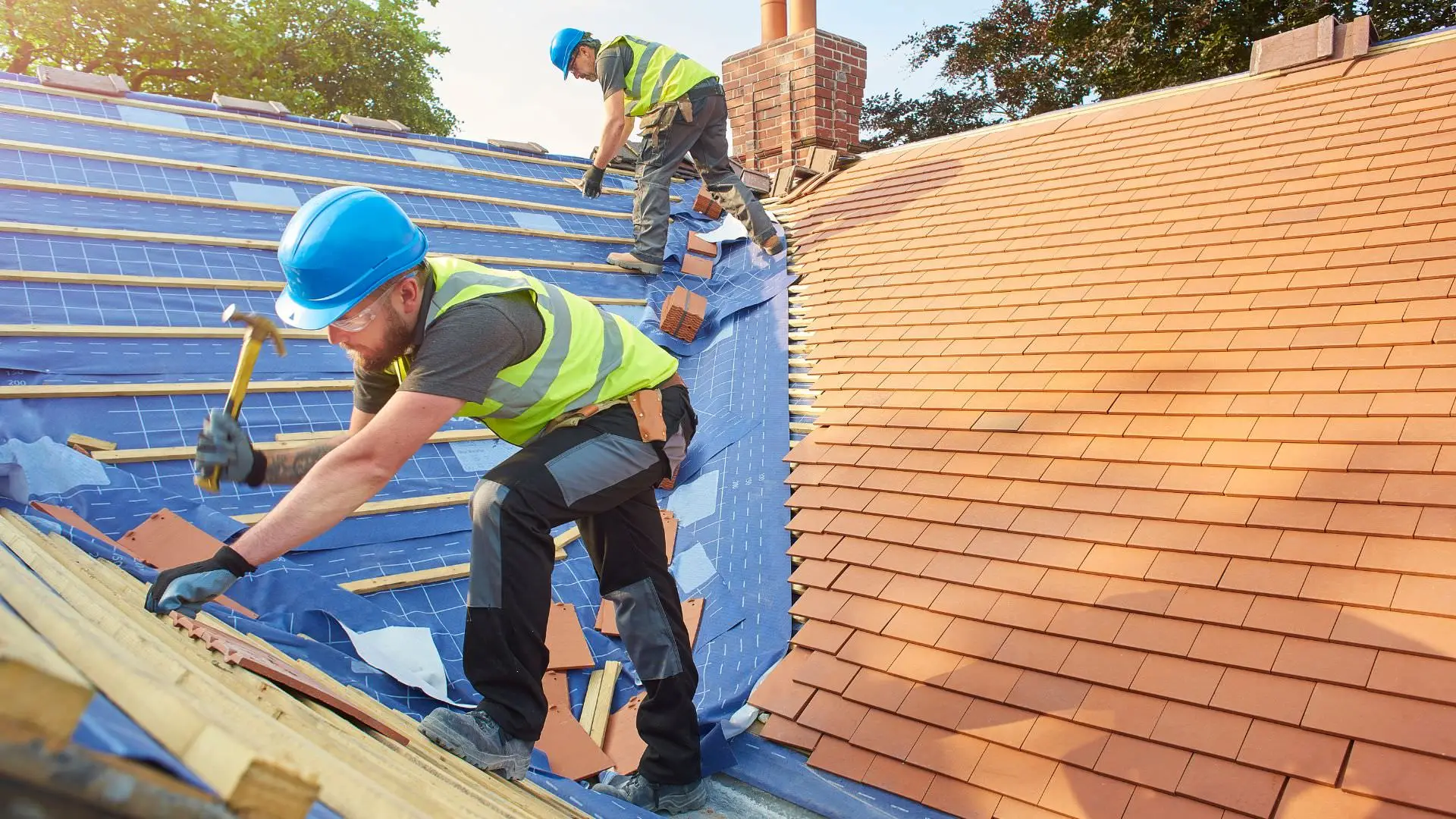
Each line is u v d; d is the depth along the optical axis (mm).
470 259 6434
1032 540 3865
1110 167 6219
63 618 1100
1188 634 3236
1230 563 3385
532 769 3002
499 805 1932
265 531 2127
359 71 26109
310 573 3662
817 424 5172
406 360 2496
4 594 1199
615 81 6672
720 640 4152
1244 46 17688
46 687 679
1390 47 5922
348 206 2234
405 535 4168
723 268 7320
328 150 6867
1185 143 6023
